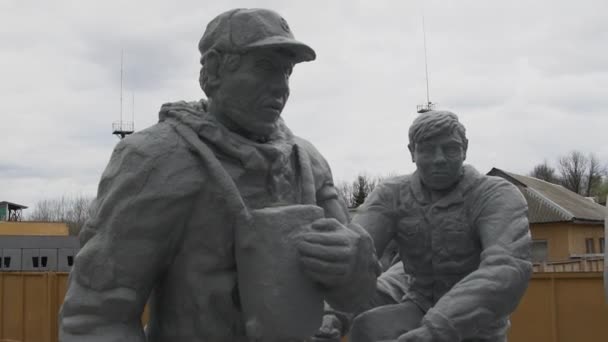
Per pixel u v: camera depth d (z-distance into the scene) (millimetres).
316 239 1801
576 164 51031
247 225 1840
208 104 2061
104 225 1859
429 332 2820
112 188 1873
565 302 8336
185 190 1881
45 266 19875
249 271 1831
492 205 3115
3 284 11445
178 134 1938
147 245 1860
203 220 1911
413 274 3326
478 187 3176
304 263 1799
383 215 3334
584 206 28828
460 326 2822
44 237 20156
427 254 3238
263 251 1812
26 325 10930
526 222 3117
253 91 1926
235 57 1919
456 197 3180
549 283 8477
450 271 3186
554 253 27000
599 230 28734
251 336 1812
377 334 3164
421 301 3271
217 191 1900
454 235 3158
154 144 1900
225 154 1954
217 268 1924
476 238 3166
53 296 10516
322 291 1851
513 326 8680
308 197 2076
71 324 1816
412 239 3273
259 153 1977
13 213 37719
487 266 2955
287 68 1981
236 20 1930
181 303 1920
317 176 2225
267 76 1933
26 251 19828
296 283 1797
